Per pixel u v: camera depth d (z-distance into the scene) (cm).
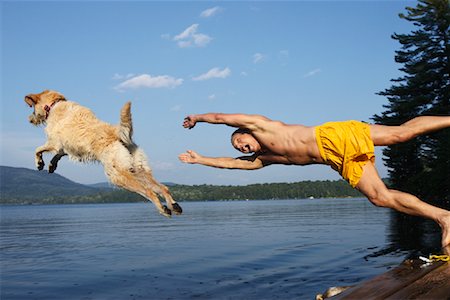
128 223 3519
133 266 1215
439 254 523
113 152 696
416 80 3484
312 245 1565
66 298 867
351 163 547
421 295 385
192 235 2147
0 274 1140
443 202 2998
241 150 602
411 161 3628
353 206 6444
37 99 780
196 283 965
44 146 753
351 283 890
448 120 537
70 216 5719
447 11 3500
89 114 747
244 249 1527
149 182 695
